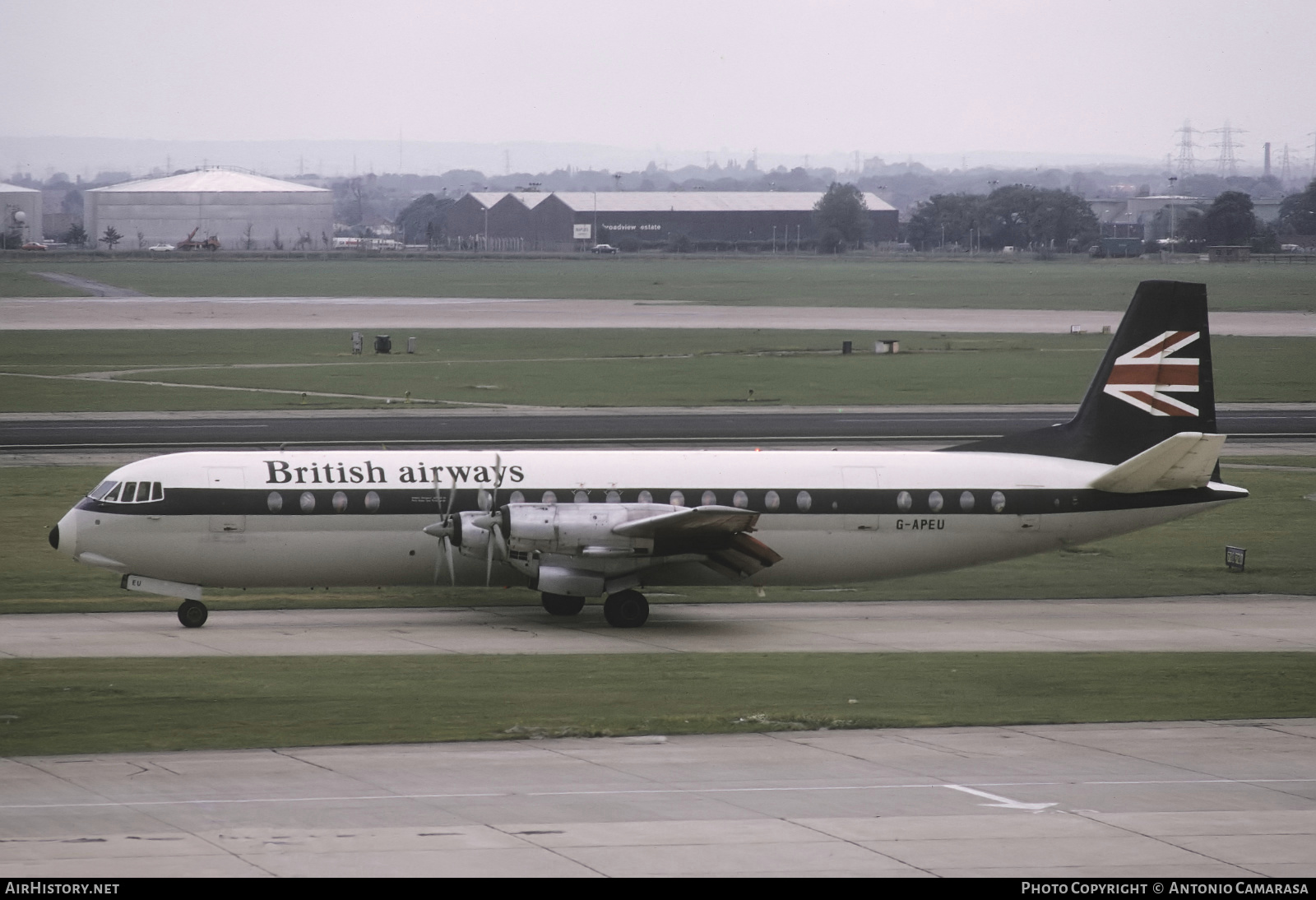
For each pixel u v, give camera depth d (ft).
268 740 305.73
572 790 273.95
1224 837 249.96
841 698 355.56
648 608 464.24
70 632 434.71
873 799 270.67
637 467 470.80
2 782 272.51
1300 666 396.37
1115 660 405.80
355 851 237.25
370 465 460.96
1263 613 488.44
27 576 520.83
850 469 480.64
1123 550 604.90
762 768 290.76
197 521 445.37
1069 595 521.65
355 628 449.48
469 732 315.17
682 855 238.48
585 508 451.12
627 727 320.70
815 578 482.69
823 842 246.06
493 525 444.96
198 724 318.24
